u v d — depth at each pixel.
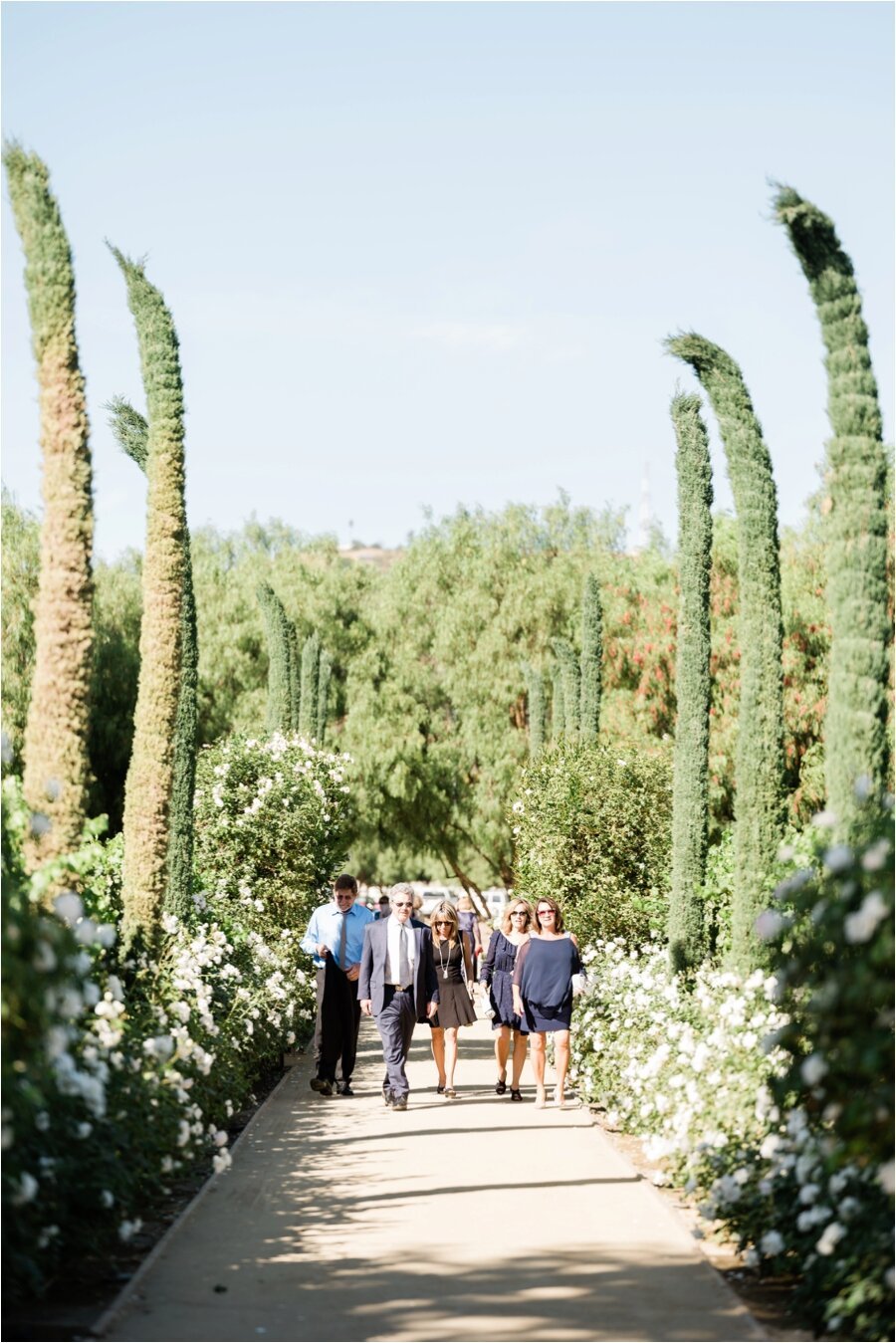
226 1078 11.45
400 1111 13.30
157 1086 8.78
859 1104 5.96
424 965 13.85
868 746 8.59
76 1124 7.02
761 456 11.97
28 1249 6.32
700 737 13.84
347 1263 7.36
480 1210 8.68
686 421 14.17
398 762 39.00
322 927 14.81
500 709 39.34
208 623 42.53
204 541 49.25
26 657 31.33
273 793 21.12
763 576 11.79
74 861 9.11
